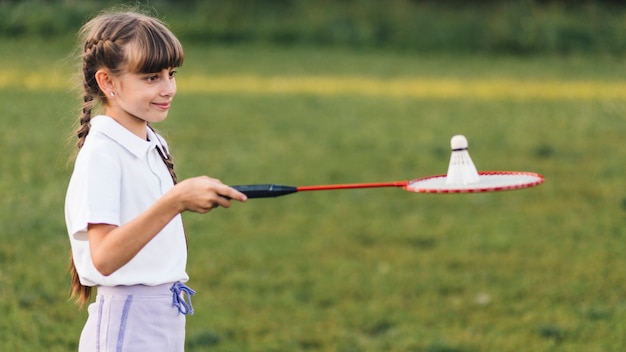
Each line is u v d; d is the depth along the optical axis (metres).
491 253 9.51
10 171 11.75
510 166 13.60
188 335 6.99
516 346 6.98
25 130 14.12
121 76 3.67
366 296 8.21
